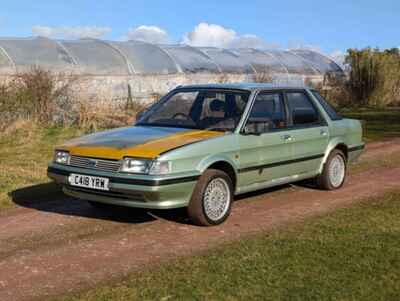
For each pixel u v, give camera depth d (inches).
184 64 946.1
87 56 840.9
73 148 267.3
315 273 198.4
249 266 205.5
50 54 810.2
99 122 643.5
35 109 641.0
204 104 298.4
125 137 270.5
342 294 180.1
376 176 402.3
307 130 324.8
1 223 275.6
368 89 1128.2
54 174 269.9
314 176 338.3
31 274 203.6
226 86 307.3
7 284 194.1
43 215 290.7
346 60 1179.3
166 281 192.1
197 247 232.7
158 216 285.0
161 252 227.0
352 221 270.2
